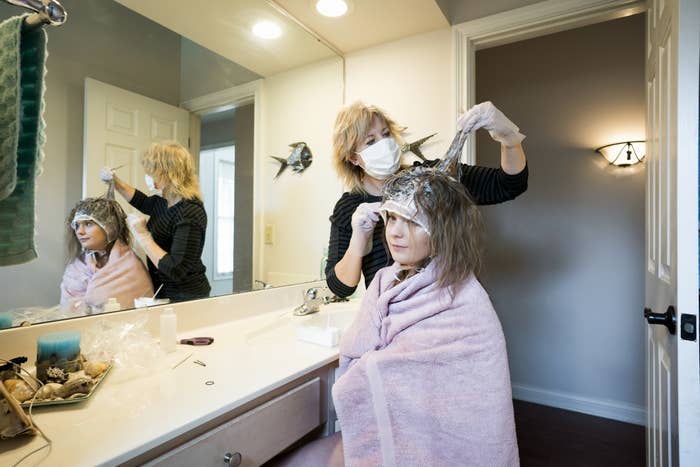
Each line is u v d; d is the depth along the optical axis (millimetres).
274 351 955
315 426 911
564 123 2221
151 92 1074
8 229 673
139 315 984
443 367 612
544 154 2271
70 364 718
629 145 2035
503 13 1497
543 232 2273
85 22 927
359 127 1069
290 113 1551
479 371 606
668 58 879
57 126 866
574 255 2199
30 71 634
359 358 725
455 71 1565
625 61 2078
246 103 1374
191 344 1003
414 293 693
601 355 2135
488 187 1071
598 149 2117
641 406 2037
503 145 990
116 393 687
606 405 2111
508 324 2367
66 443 523
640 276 2045
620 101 2086
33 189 672
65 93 885
